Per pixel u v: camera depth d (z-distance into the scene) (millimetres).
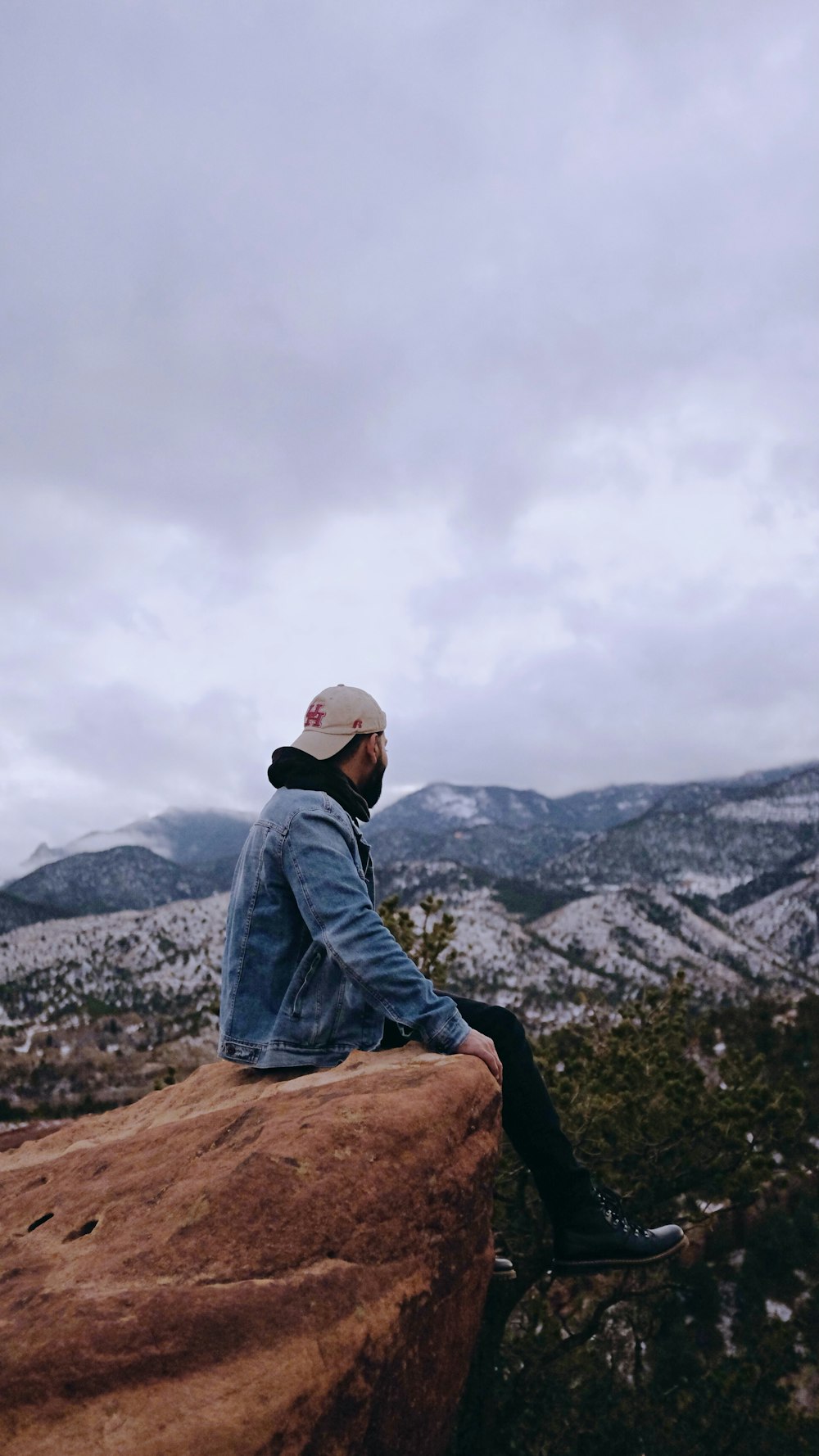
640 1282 11680
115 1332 1474
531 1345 9484
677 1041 10484
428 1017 2416
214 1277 1652
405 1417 1913
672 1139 8578
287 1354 1569
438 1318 2055
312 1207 1832
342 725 2791
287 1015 2529
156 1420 1383
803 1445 10078
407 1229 1978
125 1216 1930
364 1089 2238
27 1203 2227
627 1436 9992
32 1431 1332
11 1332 1472
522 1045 2828
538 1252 7746
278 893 2596
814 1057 20594
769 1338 12008
